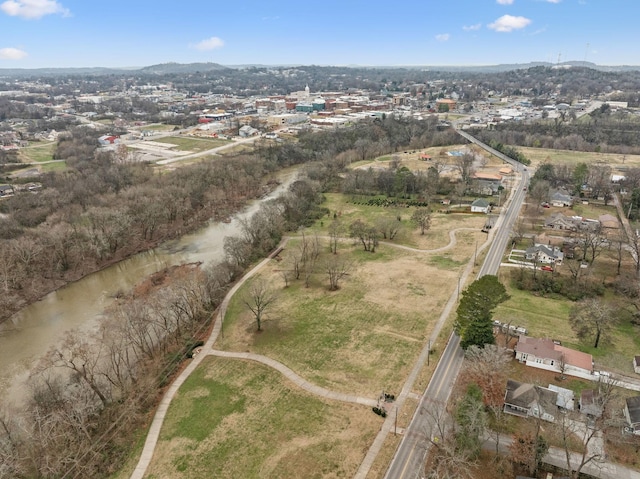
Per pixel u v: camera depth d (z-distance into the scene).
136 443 83.12
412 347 107.19
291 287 139.88
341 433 82.94
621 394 86.88
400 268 149.12
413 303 126.62
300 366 102.56
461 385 91.62
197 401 93.00
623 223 176.25
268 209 184.50
